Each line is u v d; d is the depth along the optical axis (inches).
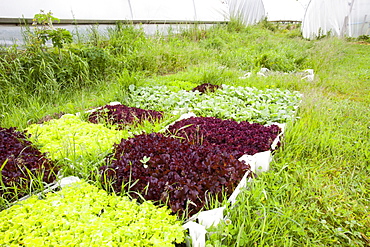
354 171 129.3
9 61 217.9
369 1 693.9
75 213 78.7
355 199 111.9
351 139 156.5
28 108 175.2
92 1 343.6
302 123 160.2
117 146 118.8
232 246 80.7
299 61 350.9
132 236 71.4
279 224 92.0
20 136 127.2
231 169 100.9
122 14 380.5
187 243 77.9
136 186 95.6
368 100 227.5
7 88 192.5
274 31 695.1
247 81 257.1
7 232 70.0
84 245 67.0
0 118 165.6
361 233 95.0
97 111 170.4
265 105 186.7
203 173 98.4
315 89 231.0
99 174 102.6
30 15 277.4
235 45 445.4
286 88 249.1
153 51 316.5
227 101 199.5
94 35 315.6
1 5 255.4
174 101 197.0
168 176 96.9
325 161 135.6
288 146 142.9
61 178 105.7
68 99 204.7
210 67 289.7
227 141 135.4
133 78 223.9
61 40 238.5
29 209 81.4
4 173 96.7
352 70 344.2
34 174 102.6
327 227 94.4
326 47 391.2
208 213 83.0
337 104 209.0
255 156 121.3
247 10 743.7
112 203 85.5
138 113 173.2
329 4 671.8
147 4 420.5
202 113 184.1
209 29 498.3
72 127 143.6
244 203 92.7
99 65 257.8
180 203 87.7
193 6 515.8
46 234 71.6
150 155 108.3
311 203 108.0
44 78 213.8
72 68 230.2
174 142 120.4
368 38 669.9
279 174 123.5
